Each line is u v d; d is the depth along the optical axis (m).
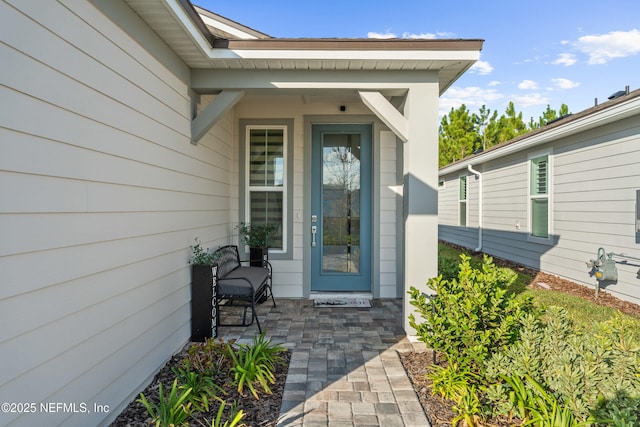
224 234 4.66
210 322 3.34
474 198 9.54
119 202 2.19
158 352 2.71
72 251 1.77
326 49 3.17
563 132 5.48
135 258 2.38
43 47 1.58
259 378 2.47
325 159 5.17
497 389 2.08
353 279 5.16
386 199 5.03
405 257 3.62
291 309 4.47
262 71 3.44
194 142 3.48
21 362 1.46
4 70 1.38
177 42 2.84
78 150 1.81
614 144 4.82
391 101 4.41
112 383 2.11
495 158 8.10
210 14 4.31
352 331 3.69
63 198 1.71
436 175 3.48
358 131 5.12
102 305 2.02
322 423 2.10
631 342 1.83
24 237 1.48
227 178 4.79
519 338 2.35
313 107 5.00
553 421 1.77
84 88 1.86
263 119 5.00
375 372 2.76
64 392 1.71
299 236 5.05
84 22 1.86
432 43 3.16
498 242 8.21
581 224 5.50
